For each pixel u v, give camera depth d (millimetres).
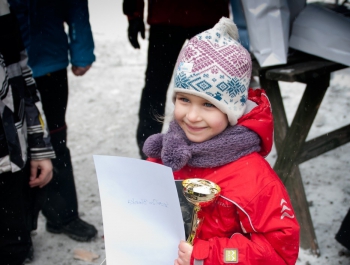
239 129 1744
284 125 3111
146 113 3748
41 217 3674
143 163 1600
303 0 3180
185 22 3512
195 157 1761
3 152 2258
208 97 1701
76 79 5945
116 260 1555
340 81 5531
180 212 1617
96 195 3855
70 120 5066
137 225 1599
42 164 2562
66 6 3287
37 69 3096
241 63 1760
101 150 4504
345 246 2863
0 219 2385
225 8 3566
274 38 2910
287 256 1661
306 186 3791
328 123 4699
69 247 3311
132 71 6148
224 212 1682
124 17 7707
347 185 3773
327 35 2924
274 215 1640
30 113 2494
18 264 2523
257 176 1680
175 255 1642
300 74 2779
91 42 3441
